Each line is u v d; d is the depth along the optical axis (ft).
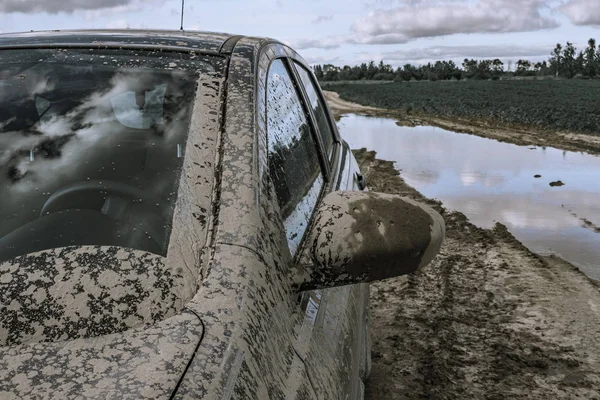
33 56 6.23
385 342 13.43
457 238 21.08
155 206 4.66
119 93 5.68
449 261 18.74
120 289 3.94
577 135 56.85
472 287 16.69
